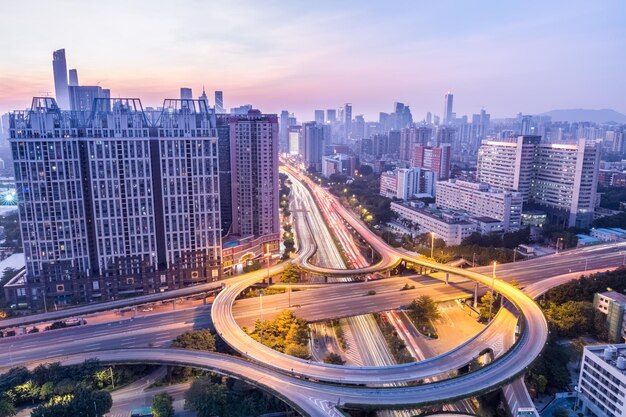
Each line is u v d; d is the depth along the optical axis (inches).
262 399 6427.2
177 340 7741.1
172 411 6171.3
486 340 7534.5
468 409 6560.0
